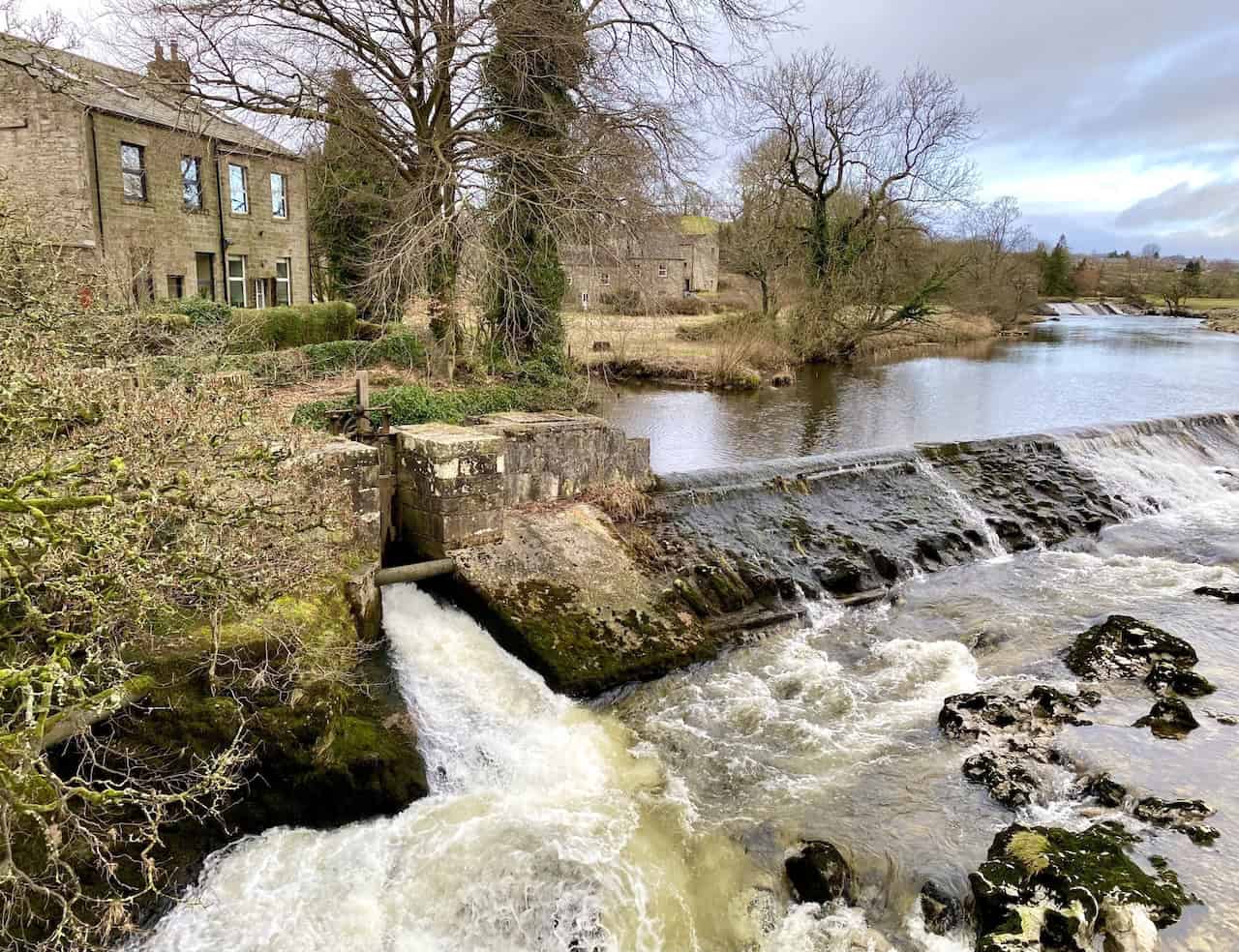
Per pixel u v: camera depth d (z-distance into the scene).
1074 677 10.05
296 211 29.30
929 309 38.66
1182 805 7.43
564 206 17.38
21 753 4.50
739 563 12.16
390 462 11.05
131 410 6.34
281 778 7.06
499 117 19.09
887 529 14.20
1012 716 8.94
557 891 6.73
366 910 6.46
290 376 16.97
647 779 8.13
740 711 9.31
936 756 8.49
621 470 13.30
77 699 5.77
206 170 24.70
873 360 38.78
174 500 6.11
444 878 6.78
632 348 33.12
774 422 23.55
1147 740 8.59
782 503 14.19
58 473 5.27
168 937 6.08
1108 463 18.45
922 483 15.96
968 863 6.94
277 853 6.80
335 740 7.37
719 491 13.83
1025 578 13.45
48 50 16.69
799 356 36.25
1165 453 19.77
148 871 5.25
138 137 21.86
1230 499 18.12
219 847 6.74
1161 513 17.09
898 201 38.16
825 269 38.22
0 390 5.64
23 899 5.32
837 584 12.49
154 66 17.30
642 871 6.98
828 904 6.68
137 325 12.49
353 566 9.40
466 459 10.55
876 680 10.09
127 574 5.73
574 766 8.23
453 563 10.41
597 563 11.27
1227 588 12.55
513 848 7.08
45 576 5.68
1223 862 6.77
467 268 17.89
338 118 17.89
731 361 30.34
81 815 6.01
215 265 25.28
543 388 19.48
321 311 22.91
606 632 10.17
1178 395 28.50
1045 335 53.72
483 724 8.62
